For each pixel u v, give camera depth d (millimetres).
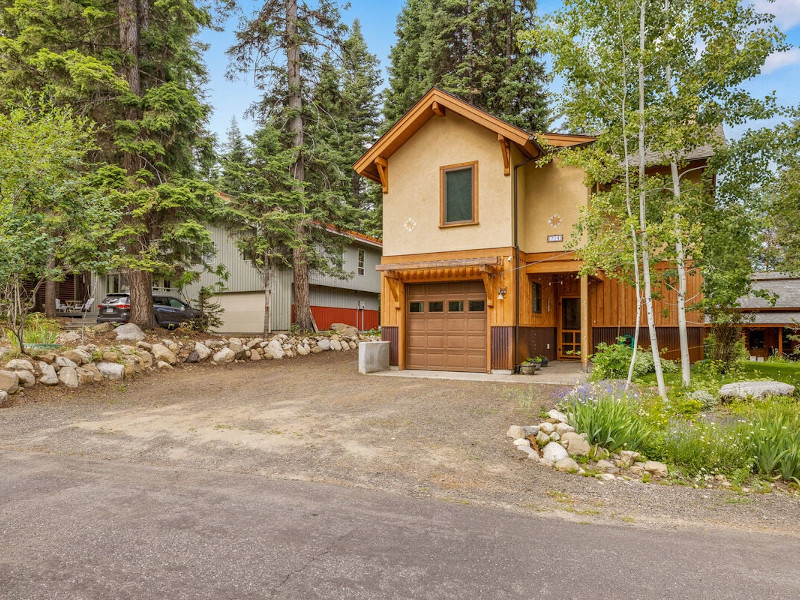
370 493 4844
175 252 15430
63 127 11031
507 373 12734
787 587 3105
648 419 7062
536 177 14195
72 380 10016
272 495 4703
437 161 13828
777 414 7164
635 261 9250
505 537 3826
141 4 15289
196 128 16109
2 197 10086
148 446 6520
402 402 9234
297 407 8891
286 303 23016
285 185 17344
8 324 11820
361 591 2932
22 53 13164
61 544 3543
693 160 13258
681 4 9562
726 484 5531
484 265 12414
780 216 11320
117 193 12234
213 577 3084
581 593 2965
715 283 10391
